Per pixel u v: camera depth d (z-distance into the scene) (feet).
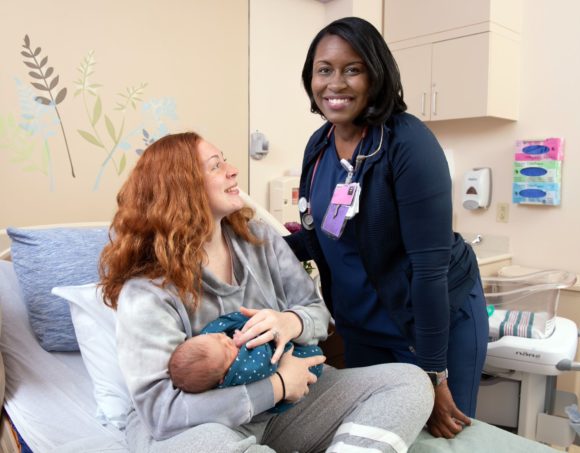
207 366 3.19
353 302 4.57
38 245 5.11
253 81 8.88
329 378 4.03
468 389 4.38
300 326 3.80
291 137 9.66
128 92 7.22
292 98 9.59
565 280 5.84
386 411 3.43
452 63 9.32
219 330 3.56
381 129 3.92
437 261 3.79
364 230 4.04
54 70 6.47
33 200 6.42
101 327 4.45
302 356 3.79
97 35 6.83
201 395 3.22
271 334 3.48
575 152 8.94
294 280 4.50
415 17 9.83
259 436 3.63
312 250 4.77
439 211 3.75
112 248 3.85
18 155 6.25
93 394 4.47
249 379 3.29
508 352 5.13
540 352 4.98
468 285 4.32
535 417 5.43
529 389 5.29
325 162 4.53
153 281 3.61
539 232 9.46
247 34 8.70
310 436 3.85
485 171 9.95
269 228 4.77
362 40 3.73
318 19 9.94
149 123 7.49
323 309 4.33
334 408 3.83
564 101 9.02
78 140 6.77
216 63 8.27
